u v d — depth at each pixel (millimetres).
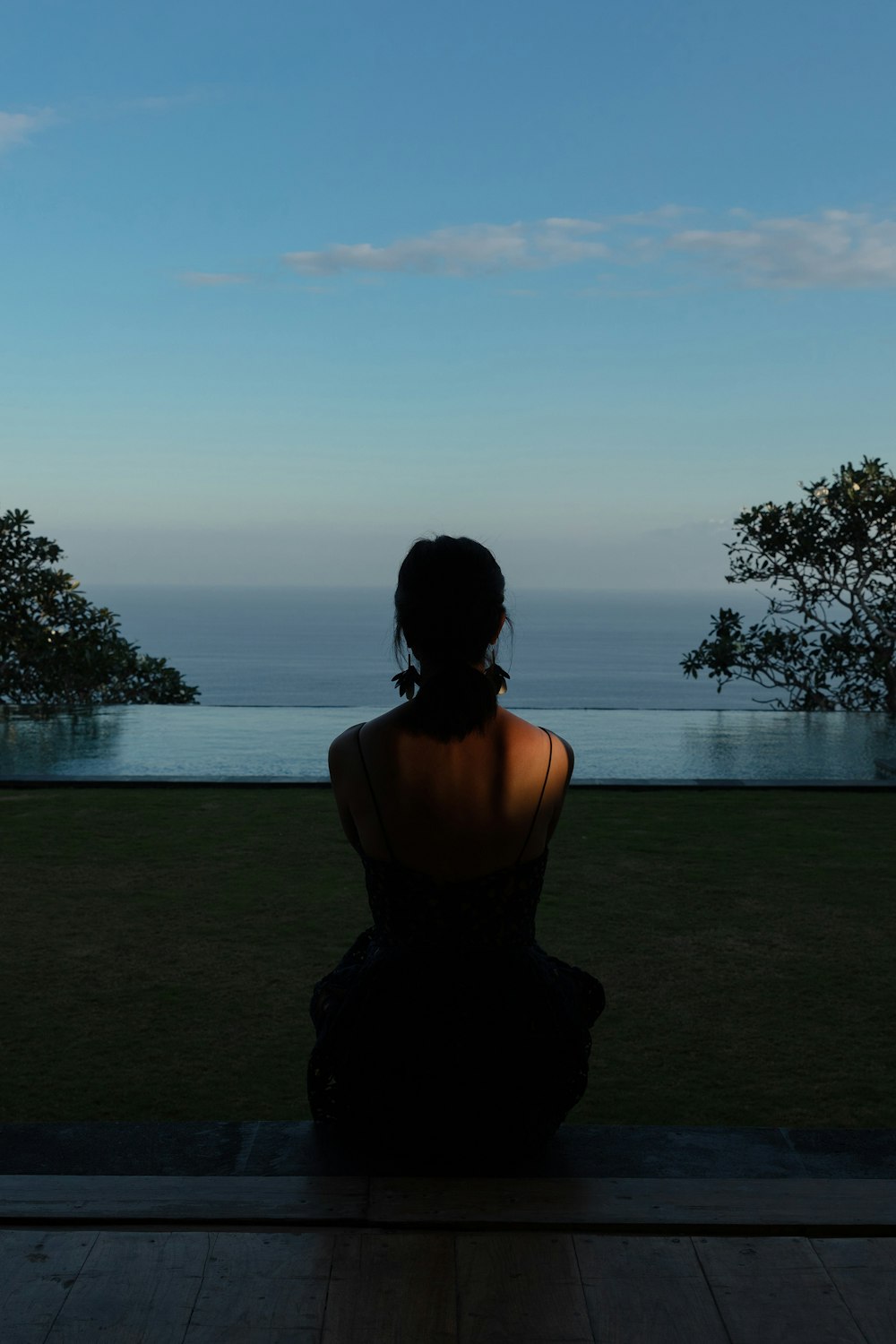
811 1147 2031
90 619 13266
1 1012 3223
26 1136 2021
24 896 4484
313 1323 1458
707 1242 1671
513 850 1808
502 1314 1481
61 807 6410
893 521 12047
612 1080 2789
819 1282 1569
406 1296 1521
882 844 5539
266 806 6496
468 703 1779
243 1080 2777
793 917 4242
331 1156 1937
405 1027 1814
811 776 8086
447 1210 1729
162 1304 1498
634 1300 1519
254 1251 1629
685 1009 3281
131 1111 2596
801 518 12531
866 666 12906
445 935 1801
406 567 1839
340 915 4250
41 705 12906
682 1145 2023
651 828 5918
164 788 7117
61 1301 1501
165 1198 1764
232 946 3859
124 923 4121
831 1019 3209
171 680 15633
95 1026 3127
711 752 9320
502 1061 1819
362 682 123562
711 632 13414
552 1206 1744
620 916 4250
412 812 1787
